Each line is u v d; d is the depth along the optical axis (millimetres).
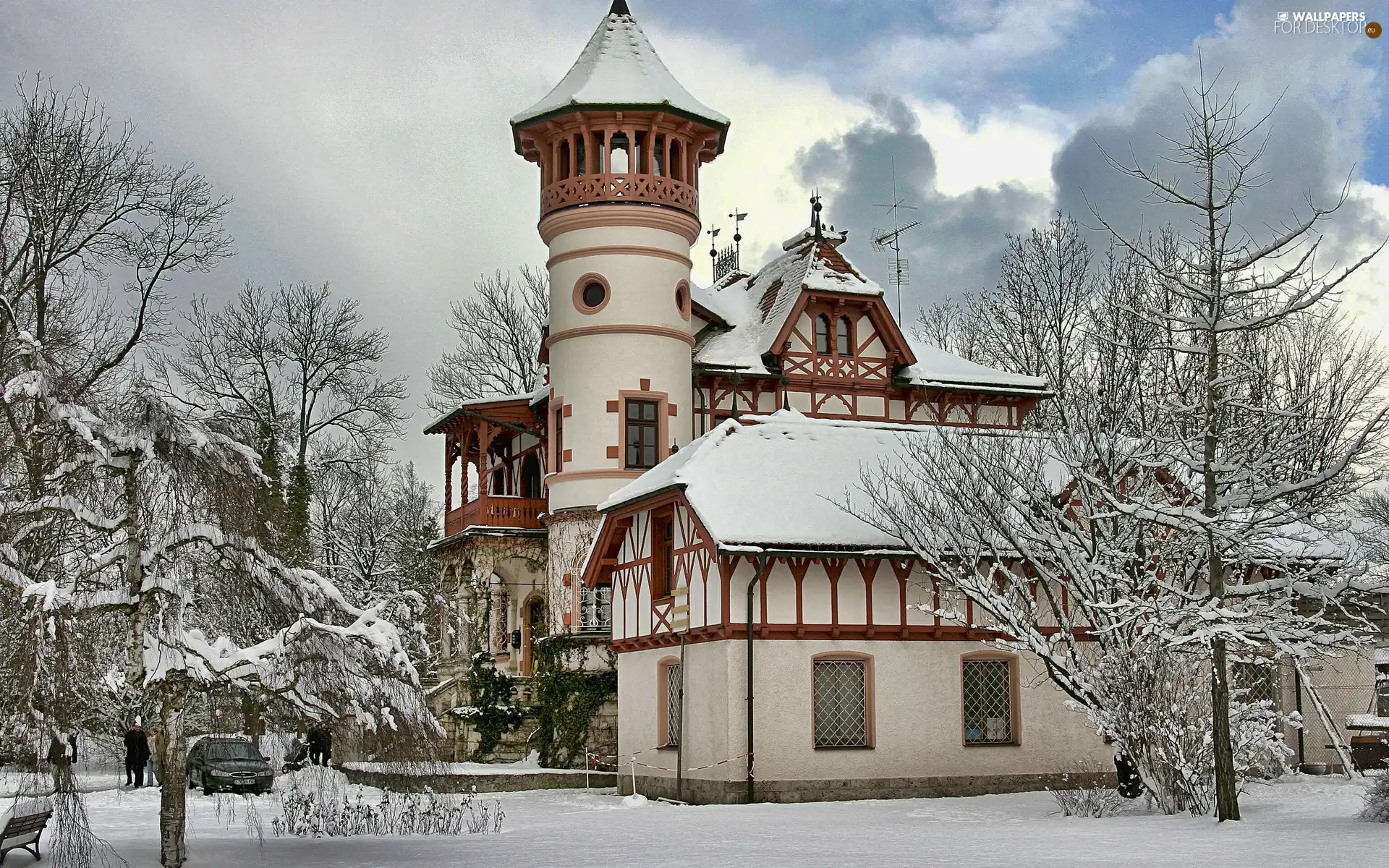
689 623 27172
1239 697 24453
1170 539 21969
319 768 20109
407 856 16766
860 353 37688
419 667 39719
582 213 35812
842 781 25906
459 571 38406
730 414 36969
